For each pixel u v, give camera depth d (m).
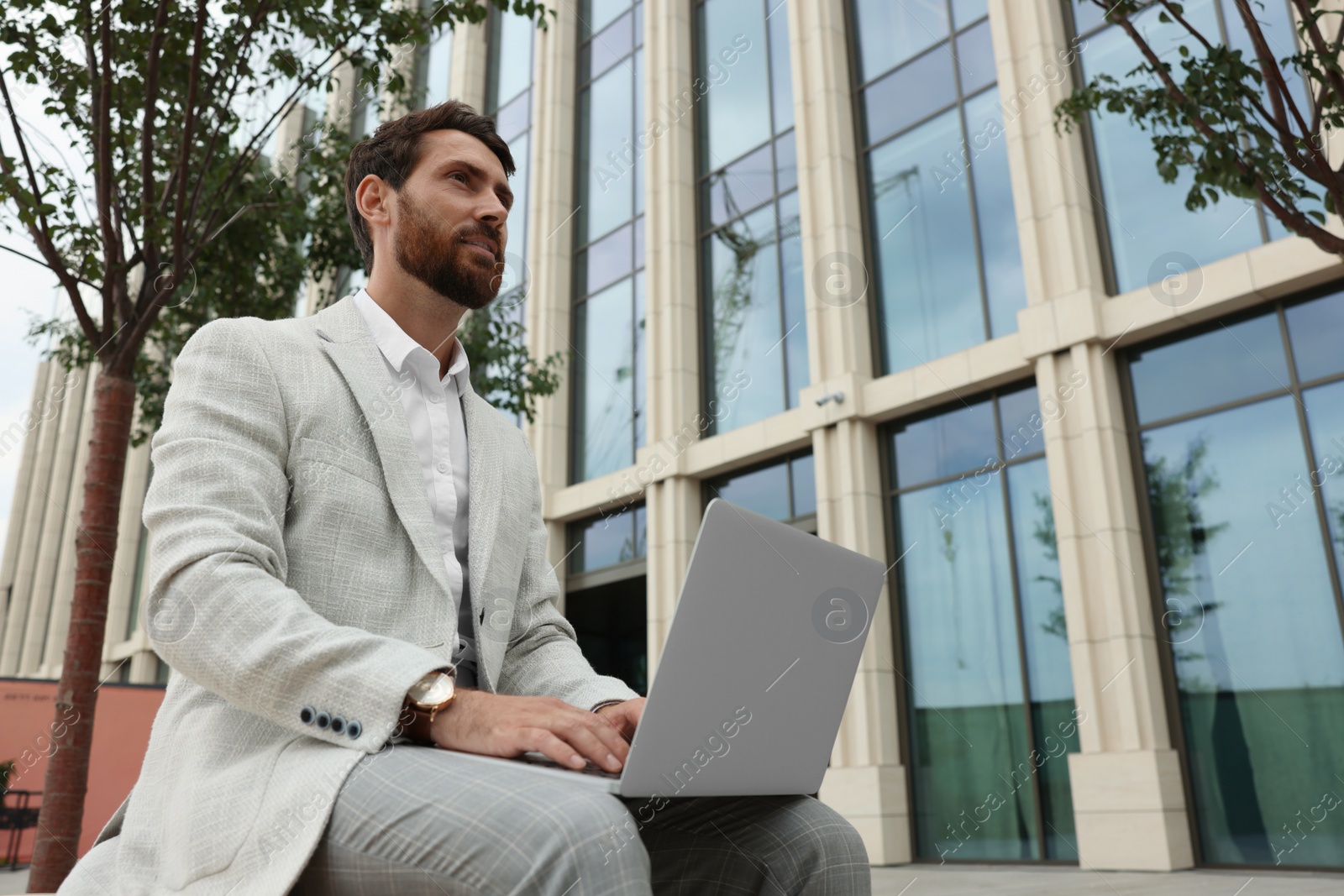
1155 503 7.88
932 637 8.96
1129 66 8.38
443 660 1.07
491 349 8.05
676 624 0.93
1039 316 8.48
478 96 15.23
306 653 0.95
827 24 10.83
